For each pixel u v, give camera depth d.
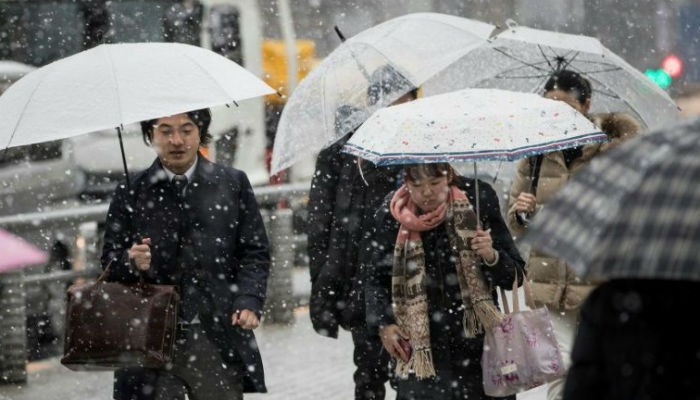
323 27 64.06
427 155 15.23
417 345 15.66
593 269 8.87
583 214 9.26
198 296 16.59
